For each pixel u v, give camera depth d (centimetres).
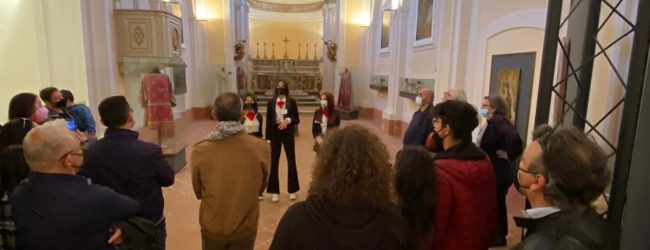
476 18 539
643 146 164
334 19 1352
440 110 182
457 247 170
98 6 500
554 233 98
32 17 446
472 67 550
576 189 100
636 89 173
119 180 199
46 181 139
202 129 967
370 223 105
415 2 796
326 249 104
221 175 209
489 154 293
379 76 1073
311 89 1596
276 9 1680
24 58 440
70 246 138
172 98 565
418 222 143
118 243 156
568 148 104
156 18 548
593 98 291
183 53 1002
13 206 139
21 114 272
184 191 475
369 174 105
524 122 426
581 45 260
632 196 169
